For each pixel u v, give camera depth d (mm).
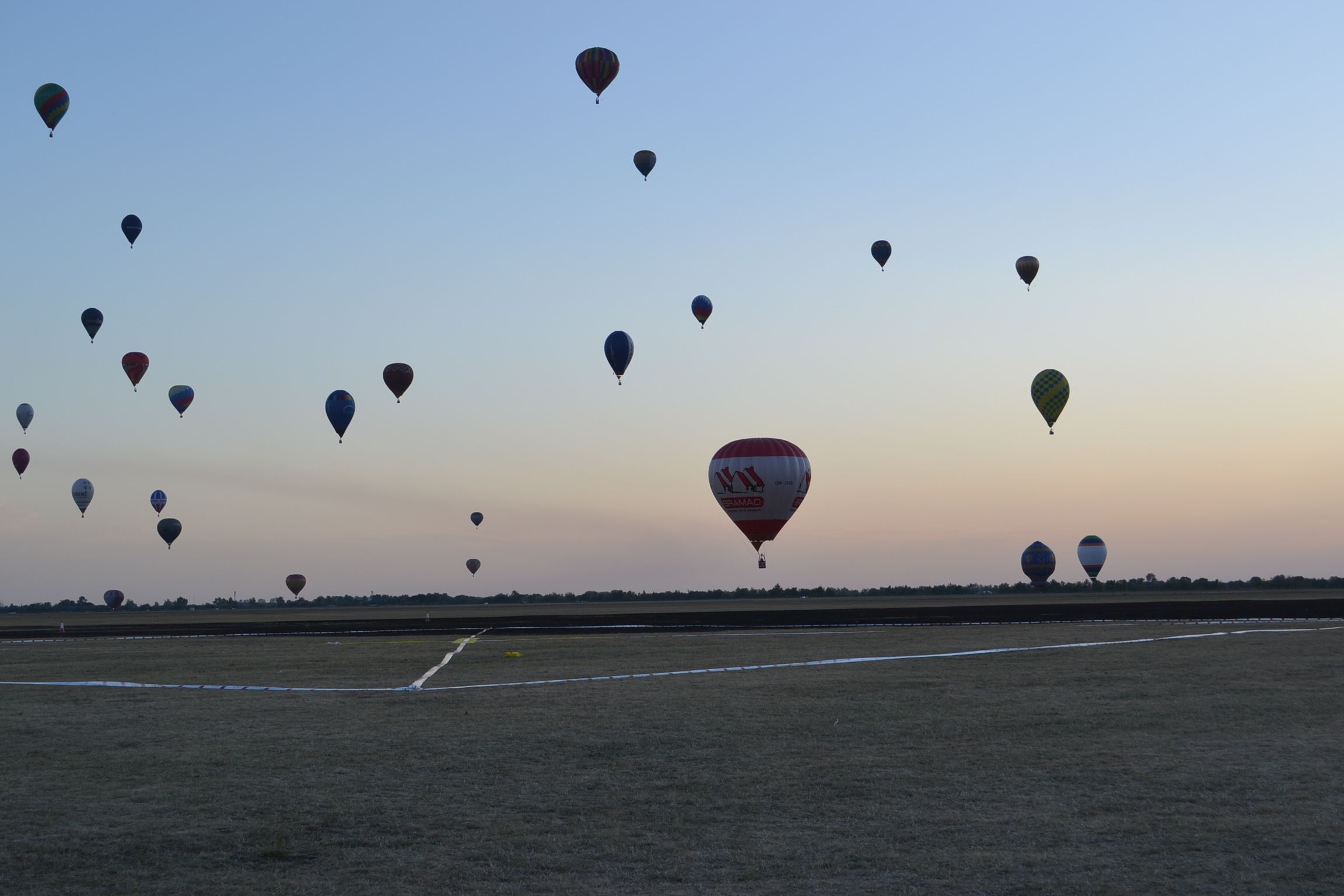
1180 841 9227
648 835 9727
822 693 19891
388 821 10320
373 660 30438
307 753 14047
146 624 78125
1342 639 32438
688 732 15406
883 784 11719
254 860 9055
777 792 11398
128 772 12875
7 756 14047
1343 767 12195
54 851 9359
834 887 8203
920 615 59750
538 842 9555
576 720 16719
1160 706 17266
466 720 16938
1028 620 50906
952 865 8680
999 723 15820
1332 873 8297
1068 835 9508
